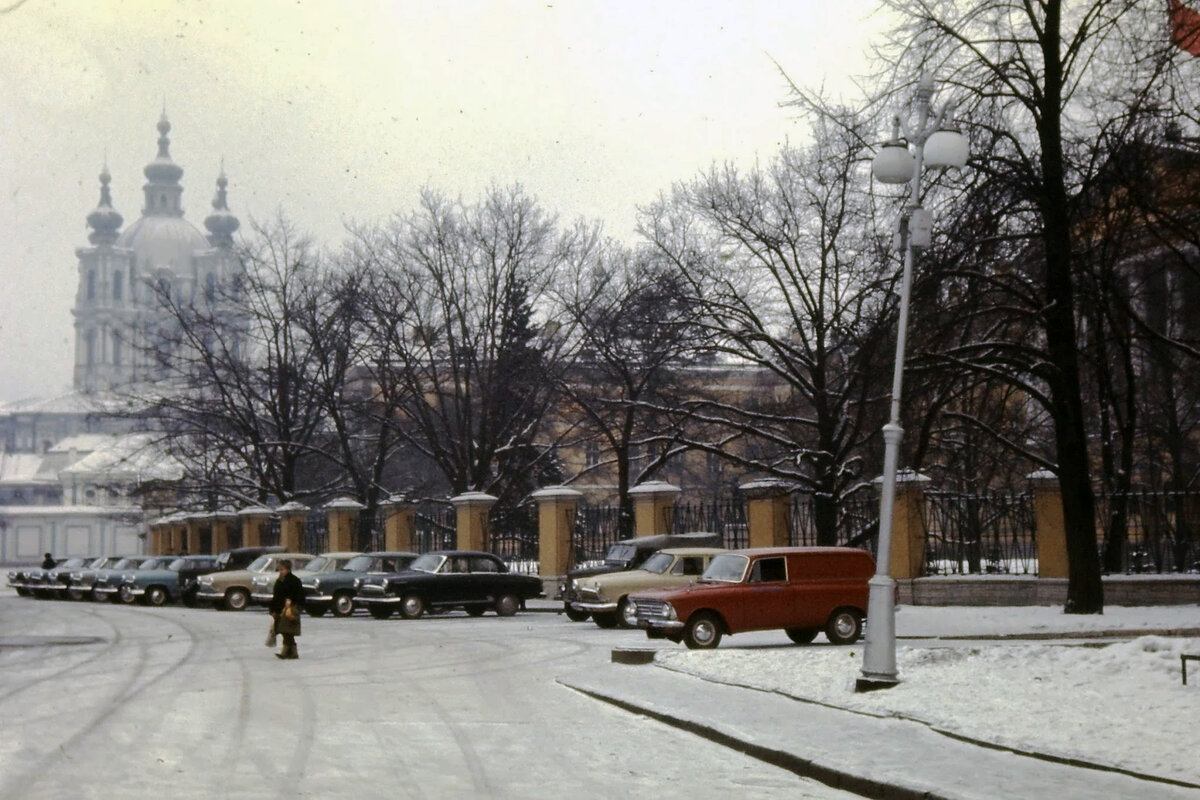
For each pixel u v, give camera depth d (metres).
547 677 20.94
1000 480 49.66
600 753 13.39
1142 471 53.09
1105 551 34.00
